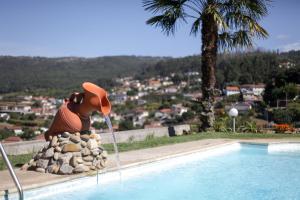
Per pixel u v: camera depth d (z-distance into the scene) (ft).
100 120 251.19
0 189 17.38
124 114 326.44
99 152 23.45
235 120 51.80
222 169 29.17
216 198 21.59
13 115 240.53
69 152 22.11
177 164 29.96
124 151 30.99
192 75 466.70
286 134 45.47
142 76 545.85
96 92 23.32
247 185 24.66
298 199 21.61
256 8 43.60
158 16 45.70
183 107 294.46
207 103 47.03
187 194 22.17
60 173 21.30
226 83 196.75
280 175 27.61
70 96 23.71
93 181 21.80
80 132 23.36
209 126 47.47
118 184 23.20
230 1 44.42
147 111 332.19
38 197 18.69
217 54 47.37
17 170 22.40
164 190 22.65
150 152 30.35
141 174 25.76
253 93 171.53
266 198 21.81
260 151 37.04
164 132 46.78
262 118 82.79
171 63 526.98
